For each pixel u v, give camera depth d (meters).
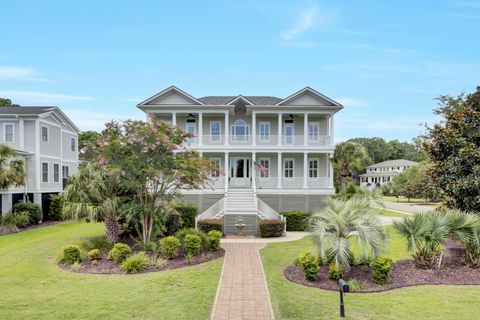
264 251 12.46
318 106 22.81
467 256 9.44
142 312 6.48
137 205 11.80
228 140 23.22
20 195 22.22
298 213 18.58
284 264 10.34
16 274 9.20
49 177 24.23
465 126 11.80
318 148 22.88
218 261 10.77
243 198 20.75
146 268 9.73
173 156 12.23
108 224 12.48
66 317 6.23
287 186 23.48
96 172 12.20
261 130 24.84
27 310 6.58
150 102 22.84
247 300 7.17
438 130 12.58
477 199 11.34
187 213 17.80
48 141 24.19
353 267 9.00
